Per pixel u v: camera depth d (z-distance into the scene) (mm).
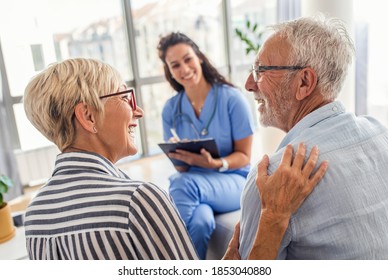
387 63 3455
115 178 712
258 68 888
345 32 849
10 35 3475
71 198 695
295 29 835
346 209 736
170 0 4293
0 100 3334
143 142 4387
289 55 827
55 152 3832
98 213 670
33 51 3605
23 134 3670
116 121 775
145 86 4324
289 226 745
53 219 705
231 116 1952
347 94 2734
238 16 4746
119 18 4090
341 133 775
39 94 725
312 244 756
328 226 740
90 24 3955
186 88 2012
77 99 721
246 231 817
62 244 699
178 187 1750
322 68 812
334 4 2551
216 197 1792
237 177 1901
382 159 785
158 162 4203
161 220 692
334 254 760
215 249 1770
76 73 731
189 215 1688
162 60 2104
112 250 665
